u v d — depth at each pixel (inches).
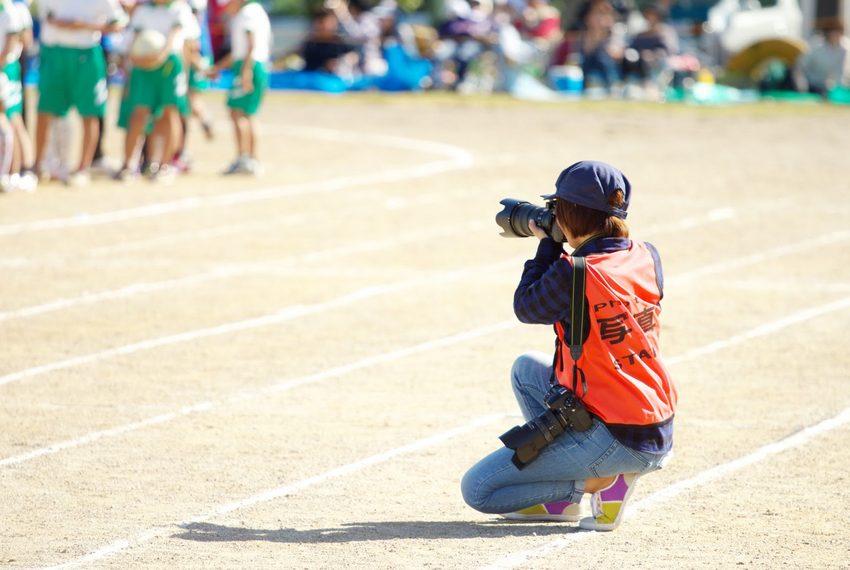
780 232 1812.3
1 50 1925.4
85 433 935.0
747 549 704.4
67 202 1956.2
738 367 1131.3
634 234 1787.6
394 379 1085.8
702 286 1467.8
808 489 815.7
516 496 740.0
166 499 794.8
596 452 709.9
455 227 1828.2
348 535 729.6
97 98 2057.1
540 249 725.3
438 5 5039.4
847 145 2802.7
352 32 4047.7
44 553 696.4
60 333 1232.2
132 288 1425.9
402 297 1398.9
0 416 975.0
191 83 2244.1
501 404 1013.8
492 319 1304.1
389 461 876.0
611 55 3875.5
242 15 2241.6
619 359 699.4
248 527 743.7
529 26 4119.1
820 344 1210.0
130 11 2218.3
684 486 824.3
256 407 1002.7
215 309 1334.9
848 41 3907.5
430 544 713.0
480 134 2965.1
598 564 677.9
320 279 1485.0
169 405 1007.0
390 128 3073.3
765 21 4089.6
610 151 2679.6
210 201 2006.6
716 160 2559.1
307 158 2536.9
